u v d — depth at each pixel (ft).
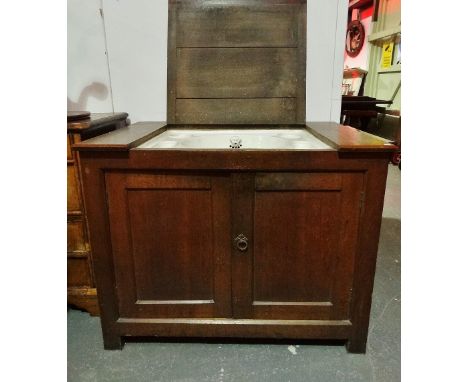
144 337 4.77
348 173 3.84
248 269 4.25
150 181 3.95
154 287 4.39
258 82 5.61
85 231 4.87
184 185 3.96
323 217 4.03
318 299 4.37
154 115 6.14
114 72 5.96
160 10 5.68
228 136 5.41
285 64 5.57
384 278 6.32
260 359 4.43
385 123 16.60
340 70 5.85
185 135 5.38
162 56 5.87
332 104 6.01
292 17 5.50
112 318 4.45
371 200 3.88
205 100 5.66
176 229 4.15
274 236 4.12
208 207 4.06
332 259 4.19
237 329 4.47
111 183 3.97
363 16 19.38
